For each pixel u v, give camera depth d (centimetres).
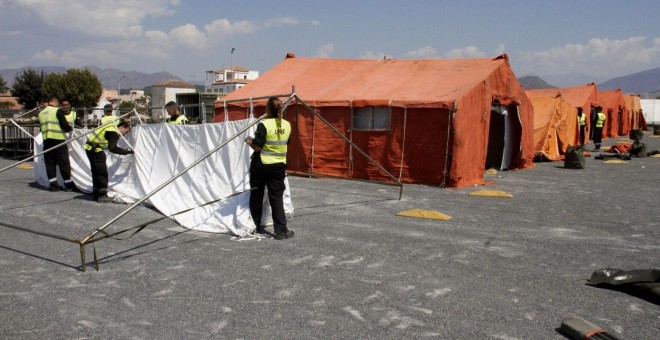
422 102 1284
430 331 425
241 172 791
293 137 1498
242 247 680
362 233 758
